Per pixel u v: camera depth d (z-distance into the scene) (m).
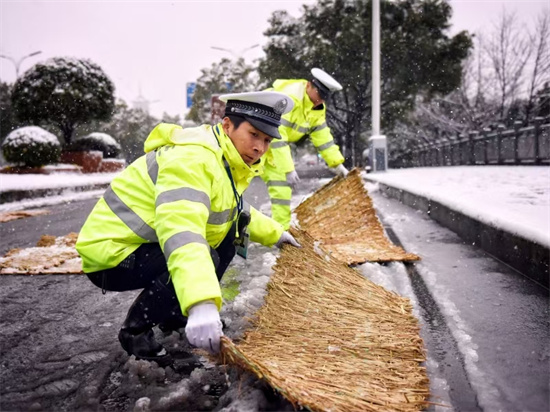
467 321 3.01
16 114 20.22
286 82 5.16
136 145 43.06
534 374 2.32
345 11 26.50
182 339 2.71
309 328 2.55
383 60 26.64
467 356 2.52
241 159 2.26
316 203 4.85
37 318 3.23
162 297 2.29
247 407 1.94
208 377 2.28
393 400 1.94
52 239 5.79
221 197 2.23
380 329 2.59
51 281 4.15
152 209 2.24
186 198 1.99
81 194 14.73
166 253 1.92
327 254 3.27
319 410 1.68
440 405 2.02
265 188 13.98
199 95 34.75
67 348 2.72
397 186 9.96
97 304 3.52
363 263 4.13
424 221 6.92
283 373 1.95
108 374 2.39
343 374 2.10
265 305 2.71
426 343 2.70
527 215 4.48
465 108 27.33
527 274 3.86
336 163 5.32
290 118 5.03
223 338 1.74
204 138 2.18
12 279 4.23
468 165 22.34
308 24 27.00
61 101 19.83
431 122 29.77
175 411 2.03
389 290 3.48
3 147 16.78
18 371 2.44
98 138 23.58
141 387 2.24
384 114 28.08
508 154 17.42
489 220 4.68
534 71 23.23
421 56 26.11
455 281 3.82
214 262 2.37
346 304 2.88
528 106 23.19
